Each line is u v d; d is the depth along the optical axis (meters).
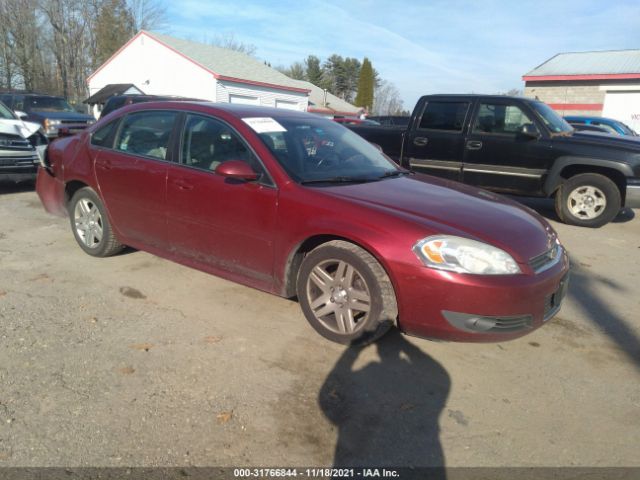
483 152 7.45
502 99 7.38
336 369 3.13
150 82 26.62
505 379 3.13
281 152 3.71
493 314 2.93
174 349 3.28
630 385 3.13
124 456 2.34
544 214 8.12
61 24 39.31
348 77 75.62
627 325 3.98
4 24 36.62
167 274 4.57
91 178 4.69
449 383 3.05
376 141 8.50
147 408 2.67
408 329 3.13
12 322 3.53
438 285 2.94
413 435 2.58
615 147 6.72
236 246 3.75
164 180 4.09
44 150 5.32
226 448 2.42
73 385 2.84
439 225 3.09
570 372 3.25
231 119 3.89
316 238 3.43
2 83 37.81
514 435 2.62
